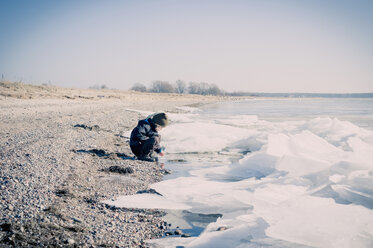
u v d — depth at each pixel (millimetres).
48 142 8297
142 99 45656
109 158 7473
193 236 3777
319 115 26156
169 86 141500
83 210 4199
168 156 8898
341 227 3588
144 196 5023
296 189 5152
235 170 6738
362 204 4332
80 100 30016
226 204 4719
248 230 3682
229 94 166500
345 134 11680
